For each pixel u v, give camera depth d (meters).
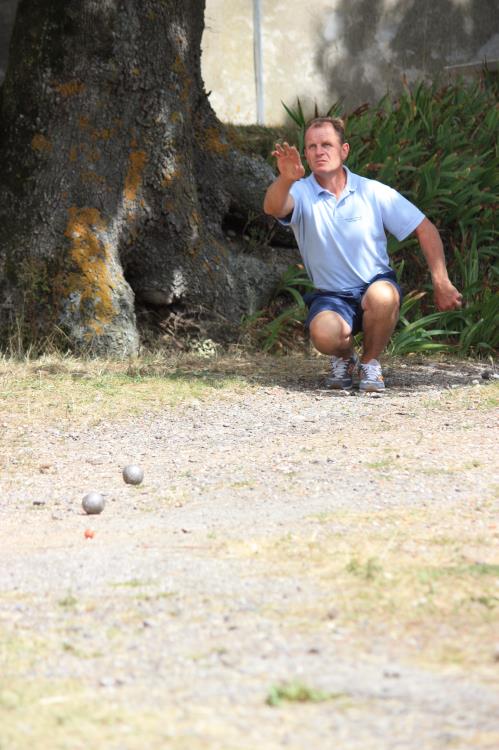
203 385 22.78
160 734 6.79
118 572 10.43
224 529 12.14
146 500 14.16
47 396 21.42
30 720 7.03
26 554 11.39
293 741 6.67
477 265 30.45
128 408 20.56
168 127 27.34
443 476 14.59
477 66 42.44
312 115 41.03
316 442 17.47
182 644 8.40
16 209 26.38
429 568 10.21
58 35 26.34
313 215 22.52
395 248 30.39
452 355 28.08
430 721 6.93
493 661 7.95
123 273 27.12
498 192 33.25
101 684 7.64
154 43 27.05
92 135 26.58
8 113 26.80
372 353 22.72
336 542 11.26
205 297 28.19
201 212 28.77
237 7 40.03
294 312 28.41
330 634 8.54
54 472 16.05
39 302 25.75
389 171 31.50
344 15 41.41
